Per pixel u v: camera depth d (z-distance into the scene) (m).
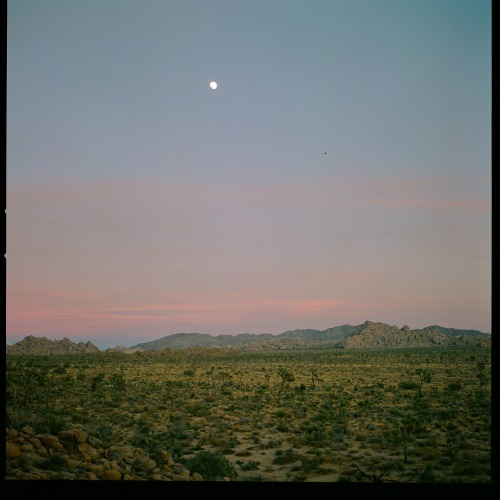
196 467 18.20
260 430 29.53
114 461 16.36
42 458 15.09
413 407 39.12
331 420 32.78
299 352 167.50
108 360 112.81
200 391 53.12
